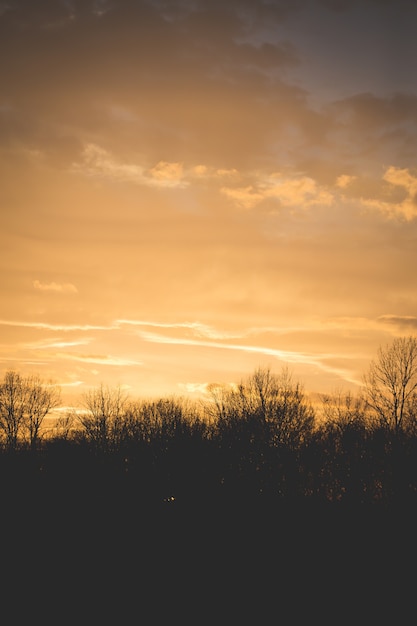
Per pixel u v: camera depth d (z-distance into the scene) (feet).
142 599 152.25
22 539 205.57
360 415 265.54
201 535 208.44
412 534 204.44
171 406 323.98
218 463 266.16
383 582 164.55
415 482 233.55
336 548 193.06
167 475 273.33
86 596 154.30
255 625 137.90
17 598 153.07
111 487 267.80
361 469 245.04
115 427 326.03
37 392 366.63
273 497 248.93
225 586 162.20
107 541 203.51
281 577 167.84
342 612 145.18
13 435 350.84
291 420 271.69
